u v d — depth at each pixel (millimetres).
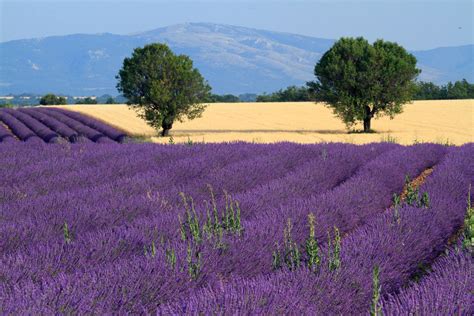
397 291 20281
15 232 24141
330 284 17688
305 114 198875
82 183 38875
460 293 16250
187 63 133000
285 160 46781
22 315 14328
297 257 20094
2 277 18344
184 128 157125
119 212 29141
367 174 40719
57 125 129250
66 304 15492
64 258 20516
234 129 152750
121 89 131625
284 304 15453
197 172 40688
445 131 133750
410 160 49469
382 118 173250
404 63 130500
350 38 136250
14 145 58531
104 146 57188
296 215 26953
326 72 134125
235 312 14555
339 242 21422
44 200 31578
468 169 44188
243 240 22500
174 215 26844
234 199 30703
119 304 16250
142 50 131625
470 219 23266
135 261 19297
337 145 59125
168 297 17156
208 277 18969
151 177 38062
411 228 25531
